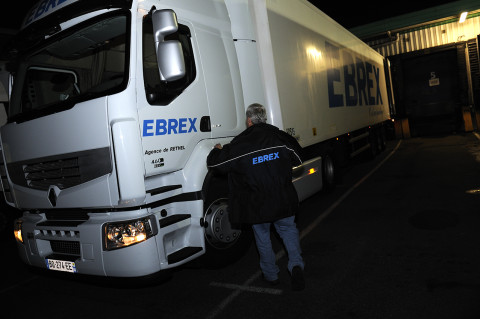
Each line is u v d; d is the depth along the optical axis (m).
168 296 3.56
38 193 3.52
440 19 16.77
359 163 11.09
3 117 5.45
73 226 3.29
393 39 18.25
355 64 9.08
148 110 3.13
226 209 3.87
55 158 3.34
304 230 5.12
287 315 2.95
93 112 3.05
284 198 3.10
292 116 5.14
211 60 3.86
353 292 3.20
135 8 3.14
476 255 3.65
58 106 3.31
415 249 3.98
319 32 6.63
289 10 5.41
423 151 12.21
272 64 4.63
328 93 6.85
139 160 3.01
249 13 4.59
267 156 3.10
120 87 3.03
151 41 3.37
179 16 3.56
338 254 4.10
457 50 16.95
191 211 3.50
